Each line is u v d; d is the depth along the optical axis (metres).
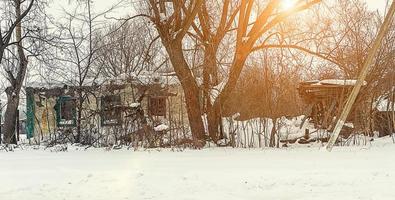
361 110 18.33
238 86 18.70
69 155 14.65
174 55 18.08
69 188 7.92
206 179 8.52
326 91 18.62
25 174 9.83
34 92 24.14
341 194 6.96
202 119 18.84
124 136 17.91
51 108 24.78
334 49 19.84
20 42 24.09
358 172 9.02
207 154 14.21
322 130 18.33
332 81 18.53
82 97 19.92
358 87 11.10
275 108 17.84
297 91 19.64
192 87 18.19
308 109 19.41
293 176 8.56
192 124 18.06
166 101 18.70
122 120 18.00
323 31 20.00
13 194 7.52
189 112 18.12
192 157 13.21
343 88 18.19
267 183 7.96
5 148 17.91
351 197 6.72
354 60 19.50
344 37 20.38
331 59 19.73
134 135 17.52
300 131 18.62
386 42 19.25
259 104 18.06
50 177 9.28
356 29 20.53
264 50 18.50
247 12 18.16
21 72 23.95
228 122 18.27
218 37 18.69
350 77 19.39
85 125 18.92
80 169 10.62
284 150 15.34
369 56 10.77
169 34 18.16
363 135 18.19
